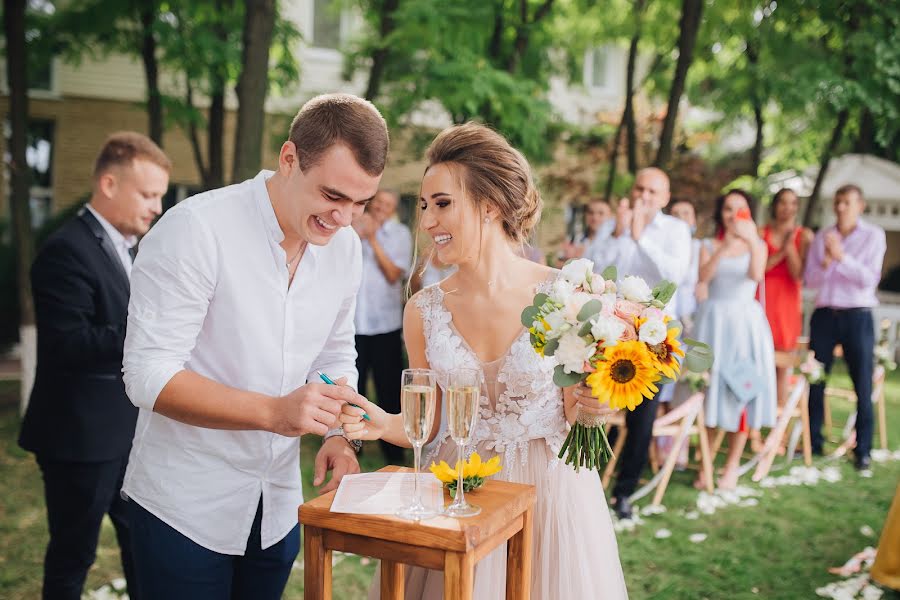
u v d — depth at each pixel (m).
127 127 12.38
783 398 6.09
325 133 1.89
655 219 4.96
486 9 7.35
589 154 11.16
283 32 9.06
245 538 2.16
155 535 2.08
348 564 4.05
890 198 10.88
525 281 2.41
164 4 8.14
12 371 9.23
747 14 8.88
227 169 12.49
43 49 8.42
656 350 1.96
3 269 10.13
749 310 5.30
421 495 1.89
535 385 2.35
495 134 2.39
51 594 2.97
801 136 11.88
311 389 1.89
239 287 2.04
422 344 2.54
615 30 9.83
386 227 5.77
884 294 13.38
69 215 10.69
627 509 4.76
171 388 1.90
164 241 1.98
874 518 4.82
